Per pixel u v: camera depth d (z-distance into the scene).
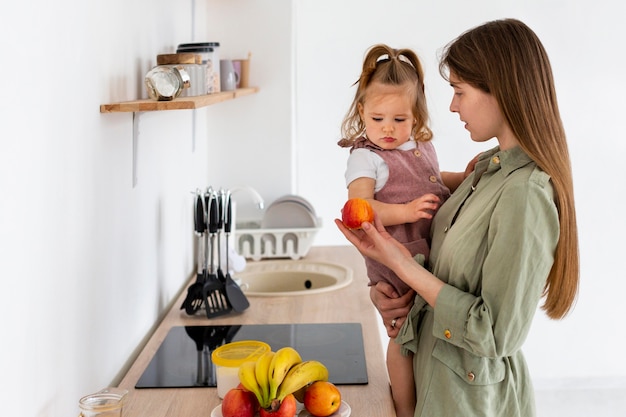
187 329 2.40
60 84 1.56
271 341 2.26
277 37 3.61
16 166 1.34
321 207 4.37
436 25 4.21
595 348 4.57
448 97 4.24
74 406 1.70
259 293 2.80
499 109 1.69
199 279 2.55
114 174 2.01
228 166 3.69
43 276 1.49
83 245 1.74
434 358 1.79
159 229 2.62
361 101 2.06
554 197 1.67
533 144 1.65
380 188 2.04
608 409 4.37
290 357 1.59
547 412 4.36
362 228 1.79
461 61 1.72
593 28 4.36
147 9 2.39
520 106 1.65
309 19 4.20
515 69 1.66
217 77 2.71
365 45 4.22
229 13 3.61
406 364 1.96
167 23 2.73
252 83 3.65
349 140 2.14
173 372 2.00
